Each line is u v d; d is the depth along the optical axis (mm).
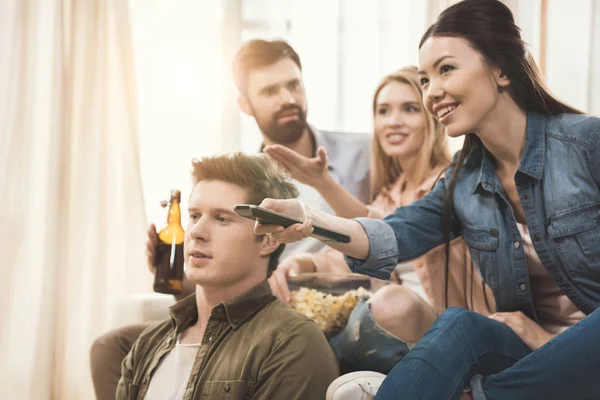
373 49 3031
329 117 2988
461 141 2715
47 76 3006
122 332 1818
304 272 2494
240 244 1502
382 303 1667
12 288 2898
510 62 1494
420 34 3039
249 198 1525
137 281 2945
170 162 2992
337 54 3014
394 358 1603
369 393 1301
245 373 1392
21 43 3012
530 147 1506
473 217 1614
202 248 1503
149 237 2176
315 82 3002
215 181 1537
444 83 1510
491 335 1394
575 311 1547
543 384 1270
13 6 3014
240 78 2965
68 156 3008
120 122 3006
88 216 2965
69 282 2941
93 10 3055
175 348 1530
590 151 1450
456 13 1520
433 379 1271
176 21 3027
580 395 1276
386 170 2756
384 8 3055
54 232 2916
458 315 1378
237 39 3004
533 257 1560
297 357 1388
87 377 2883
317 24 3023
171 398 1461
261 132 2939
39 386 2824
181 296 2170
